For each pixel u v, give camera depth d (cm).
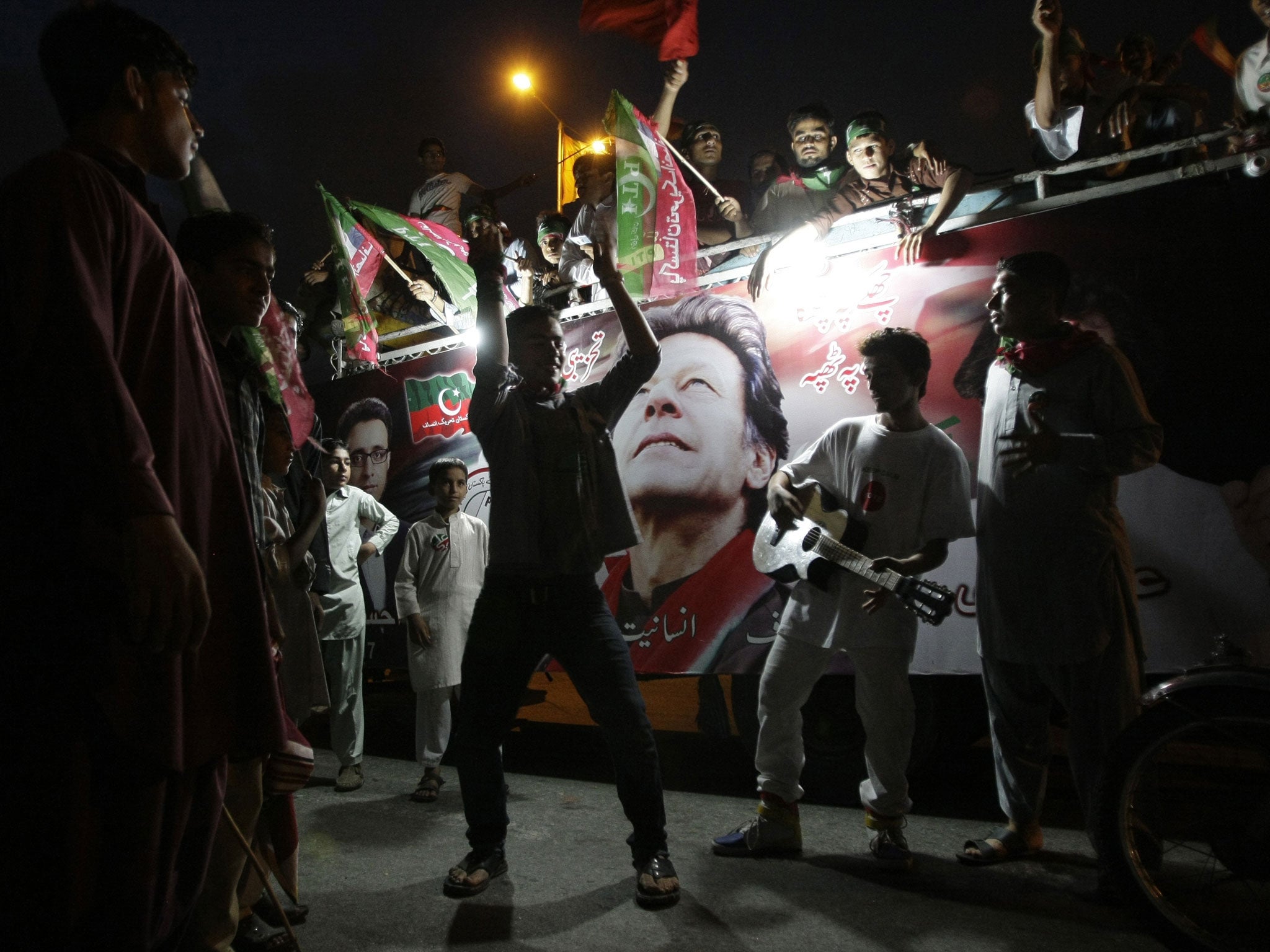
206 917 184
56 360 116
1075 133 404
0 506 121
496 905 277
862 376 415
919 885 286
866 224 423
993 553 301
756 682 427
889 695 304
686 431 461
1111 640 279
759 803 399
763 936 248
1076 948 237
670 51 517
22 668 121
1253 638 316
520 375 314
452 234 588
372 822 384
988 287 386
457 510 452
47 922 120
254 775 192
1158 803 244
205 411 147
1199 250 338
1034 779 307
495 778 296
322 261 715
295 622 305
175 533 120
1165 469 336
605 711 289
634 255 475
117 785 126
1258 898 243
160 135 151
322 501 315
